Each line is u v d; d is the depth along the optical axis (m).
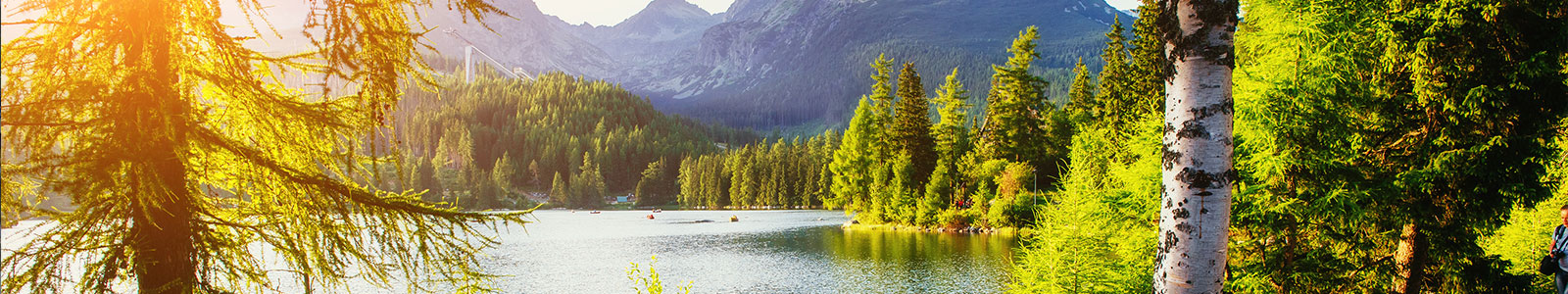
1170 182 5.88
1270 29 10.72
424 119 165.62
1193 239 5.68
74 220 4.15
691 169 147.75
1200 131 5.70
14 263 4.02
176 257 4.42
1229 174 5.70
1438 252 9.97
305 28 4.73
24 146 3.89
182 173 4.53
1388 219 9.91
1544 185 9.84
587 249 42.62
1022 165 48.16
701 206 141.38
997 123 53.19
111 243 4.29
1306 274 10.15
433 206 5.40
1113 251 12.15
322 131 4.77
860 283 27.44
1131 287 11.73
